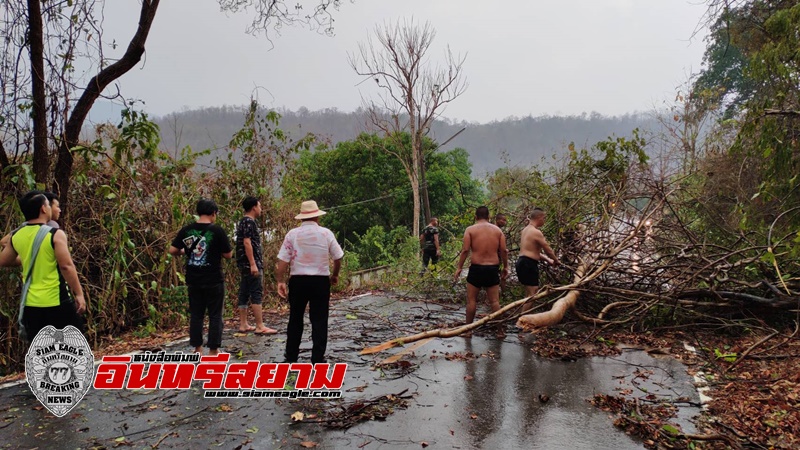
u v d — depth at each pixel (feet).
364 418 12.46
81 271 20.40
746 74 25.84
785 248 20.94
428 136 87.86
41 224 13.64
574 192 29.58
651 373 16.15
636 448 10.98
